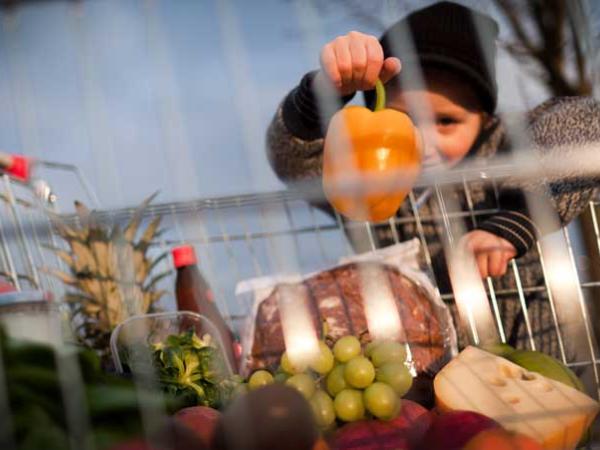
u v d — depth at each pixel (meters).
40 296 0.75
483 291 1.16
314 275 1.13
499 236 1.19
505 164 1.02
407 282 1.11
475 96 1.42
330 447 0.75
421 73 1.38
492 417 0.77
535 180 1.16
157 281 1.41
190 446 0.63
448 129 1.43
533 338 1.36
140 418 0.64
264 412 0.60
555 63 2.19
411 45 1.38
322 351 0.85
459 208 1.39
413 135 0.94
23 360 0.64
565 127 1.24
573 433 0.78
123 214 1.25
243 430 0.60
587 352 1.24
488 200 1.38
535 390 0.82
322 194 1.05
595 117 1.26
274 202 1.06
